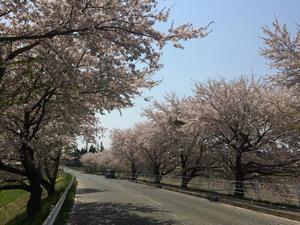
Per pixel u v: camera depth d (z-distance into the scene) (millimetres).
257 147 26703
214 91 27562
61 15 10445
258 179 30750
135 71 11648
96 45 10594
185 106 34000
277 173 27844
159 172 56625
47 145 18531
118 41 10984
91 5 10500
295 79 18359
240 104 26188
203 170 38500
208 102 27547
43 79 13508
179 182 42656
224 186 28594
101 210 17359
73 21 9891
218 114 26703
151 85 17188
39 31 10750
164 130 42188
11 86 12828
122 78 14711
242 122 25891
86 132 24375
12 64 11609
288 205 18484
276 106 24125
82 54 13055
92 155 113312
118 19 10781
